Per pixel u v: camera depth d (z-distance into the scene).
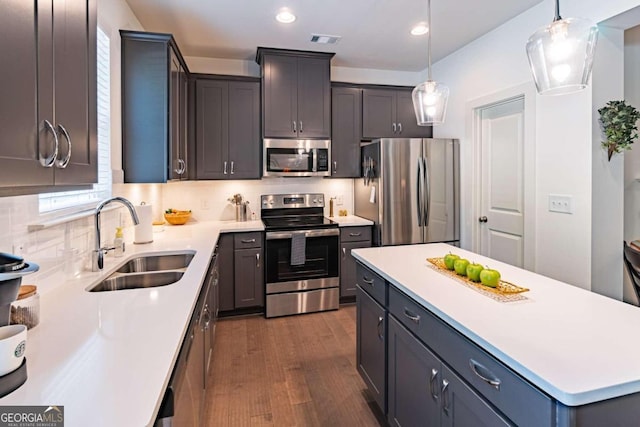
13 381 0.86
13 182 0.83
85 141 1.25
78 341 1.08
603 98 2.44
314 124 3.83
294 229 3.61
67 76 1.11
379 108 4.15
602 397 0.86
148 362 0.96
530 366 0.95
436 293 1.52
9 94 0.82
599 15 2.36
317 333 3.22
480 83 3.45
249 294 3.59
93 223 2.07
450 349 1.33
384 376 1.92
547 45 1.41
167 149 2.65
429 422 1.49
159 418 0.94
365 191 4.05
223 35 3.31
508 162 3.25
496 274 1.57
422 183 3.72
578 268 2.55
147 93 2.61
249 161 3.78
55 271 1.63
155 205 3.64
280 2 2.70
